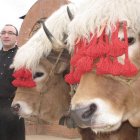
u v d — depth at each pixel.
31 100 3.04
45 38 2.93
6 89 3.41
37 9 7.05
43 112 3.12
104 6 1.85
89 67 1.70
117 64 1.66
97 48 1.70
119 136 2.66
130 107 1.75
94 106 1.63
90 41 1.80
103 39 1.79
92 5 1.94
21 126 3.56
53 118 3.19
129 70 1.63
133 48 1.75
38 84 3.06
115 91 1.69
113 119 1.62
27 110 3.01
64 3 5.98
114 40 1.68
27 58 2.82
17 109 3.00
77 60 1.88
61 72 3.01
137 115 1.82
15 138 3.46
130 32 1.75
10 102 3.44
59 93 3.15
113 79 1.71
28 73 2.87
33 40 3.01
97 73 1.70
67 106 3.20
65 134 6.78
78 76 1.97
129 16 1.75
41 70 3.04
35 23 7.15
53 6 6.37
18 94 3.05
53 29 3.00
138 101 1.75
